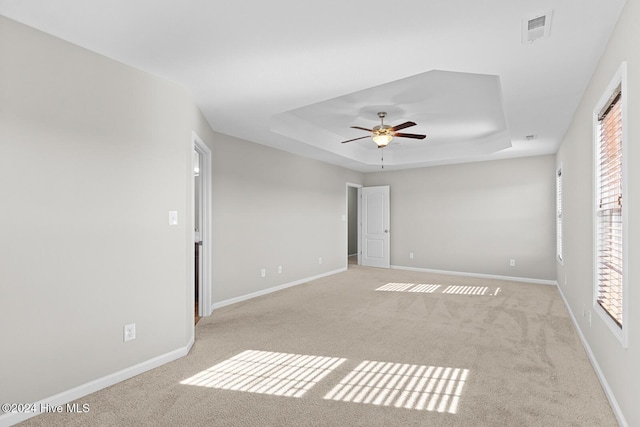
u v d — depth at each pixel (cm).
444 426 196
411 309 442
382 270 756
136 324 262
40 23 206
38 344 211
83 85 234
